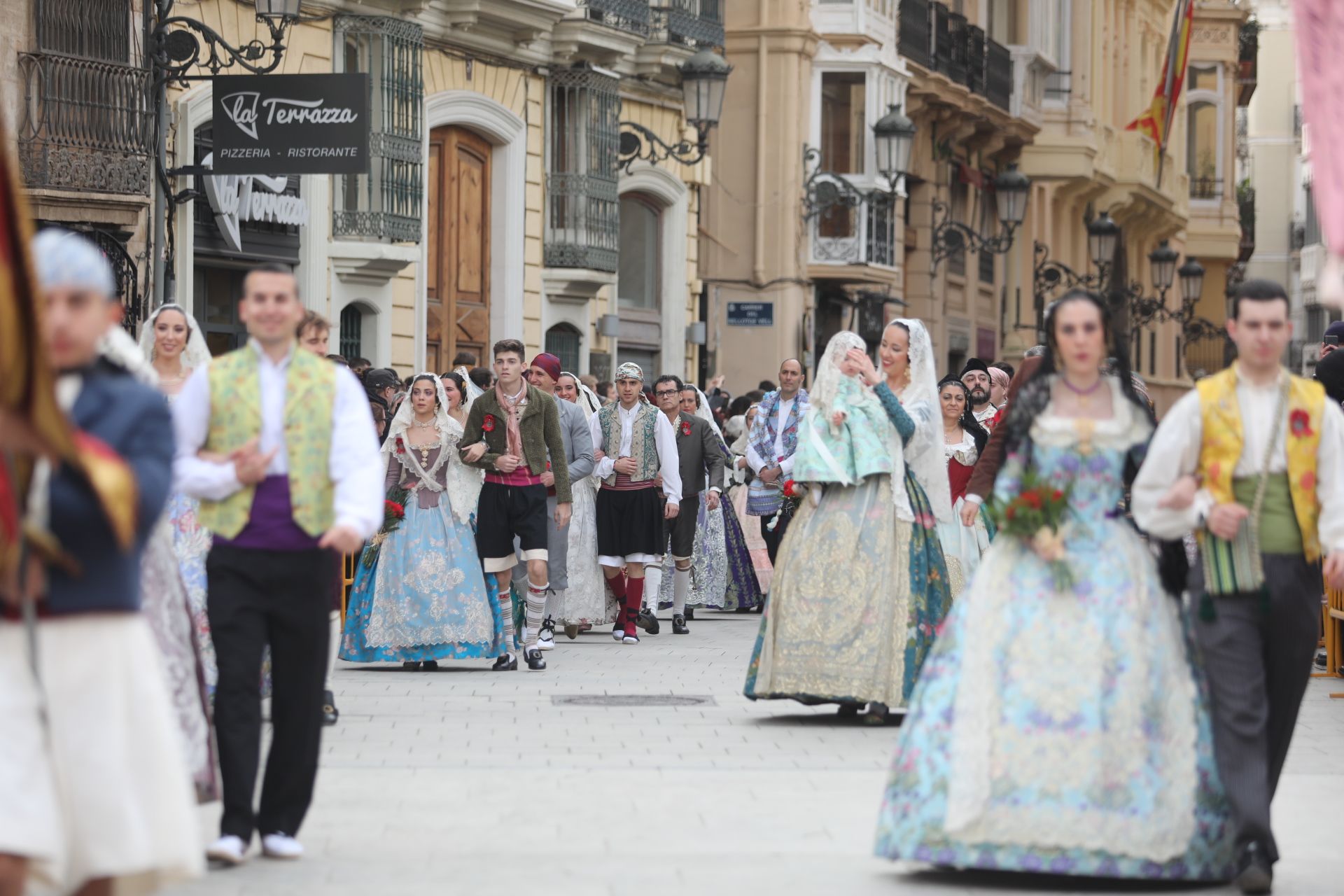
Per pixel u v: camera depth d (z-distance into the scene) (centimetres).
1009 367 2217
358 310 3148
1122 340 1007
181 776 693
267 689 1536
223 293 2866
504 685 1789
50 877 655
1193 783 952
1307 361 9638
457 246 3450
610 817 1116
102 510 669
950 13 5512
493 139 3525
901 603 1505
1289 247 12394
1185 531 974
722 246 4769
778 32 4722
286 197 2897
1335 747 1422
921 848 952
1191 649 984
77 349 705
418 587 1864
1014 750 948
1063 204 6812
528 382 2122
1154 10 8181
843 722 1525
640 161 4041
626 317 4097
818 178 4828
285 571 970
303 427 970
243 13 2848
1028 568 984
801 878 961
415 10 3175
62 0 2525
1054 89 6556
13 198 621
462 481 1875
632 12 3897
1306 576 971
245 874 955
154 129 2573
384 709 1596
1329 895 938
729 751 1370
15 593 657
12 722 652
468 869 973
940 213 5597
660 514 2270
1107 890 952
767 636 1534
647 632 2408
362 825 1089
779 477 2552
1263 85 12362
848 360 1512
